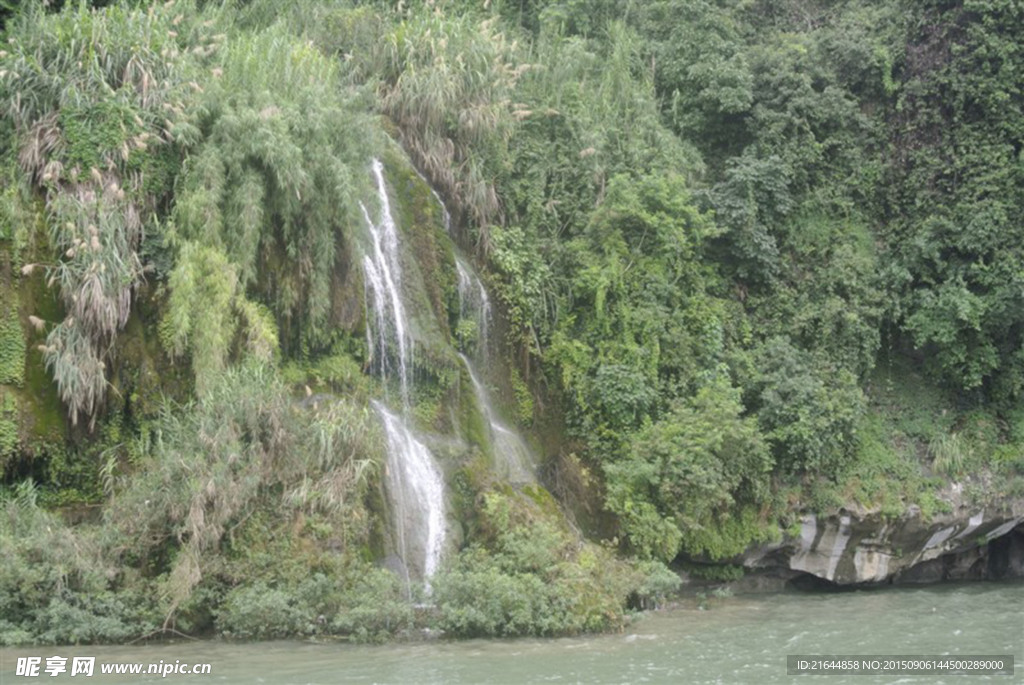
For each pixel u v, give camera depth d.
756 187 23.88
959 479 22.30
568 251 21.66
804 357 22.55
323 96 18.56
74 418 15.35
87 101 16.58
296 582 14.46
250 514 14.77
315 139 17.67
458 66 21.56
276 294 17.28
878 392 23.80
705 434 19.28
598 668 12.93
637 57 26.42
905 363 24.45
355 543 15.31
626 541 18.89
